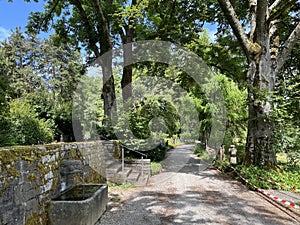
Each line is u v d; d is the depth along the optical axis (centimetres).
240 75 1152
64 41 1415
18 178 279
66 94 3117
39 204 328
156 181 777
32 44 3381
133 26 1190
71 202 346
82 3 1328
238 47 1184
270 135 808
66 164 422
